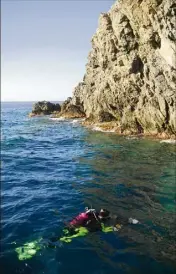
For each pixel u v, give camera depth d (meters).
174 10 23.70
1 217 10.57
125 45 32.44
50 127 47.09
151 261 7.69
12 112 117.31
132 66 32.00
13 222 10.12
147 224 9.87
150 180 15.25
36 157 22.81
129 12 30.23
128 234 9.15
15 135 38.56
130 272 7.23
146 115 31.03
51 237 9.03
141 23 29.45
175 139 27.95
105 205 11.78
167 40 25.45
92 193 13.33
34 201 12.31
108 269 7.38
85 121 47.22
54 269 7.41
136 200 12.32
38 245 8.55
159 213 10.85
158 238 8.91
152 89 28.95
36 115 77.50
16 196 12.99
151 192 13.34
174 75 25.56
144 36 29.33
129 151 23.44
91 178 15.93
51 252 8.17
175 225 9.80
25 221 10.20
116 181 15.22
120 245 8.50
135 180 15.31
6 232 9.37
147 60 29.41
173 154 21.70
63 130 42.00
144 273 7.19
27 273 7.27
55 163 20.30
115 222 9.99
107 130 37.06
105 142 28.61
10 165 19.84
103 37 38.16
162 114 28.73
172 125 28.12
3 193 13.44
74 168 18.50
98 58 42.59
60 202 12.18
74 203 12.04
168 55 25.78
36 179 15.99
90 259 7.80
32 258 7.88
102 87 39.22
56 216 10.68
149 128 31.45
